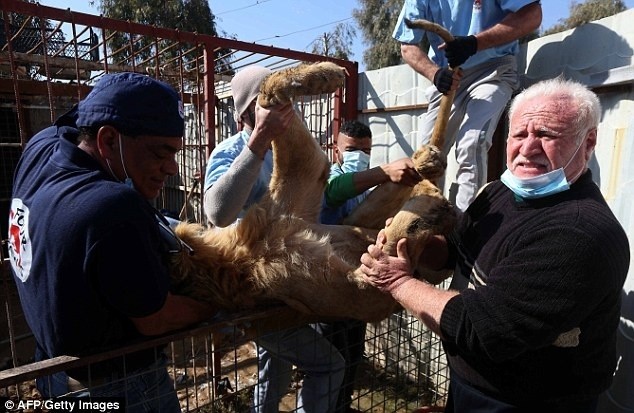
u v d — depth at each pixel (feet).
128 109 5.32
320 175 7.97
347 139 11.51
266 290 7.20
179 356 13.39
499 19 9.61
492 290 5.42
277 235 7.27
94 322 5.36
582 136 5.67
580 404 5.93
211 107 12.81
